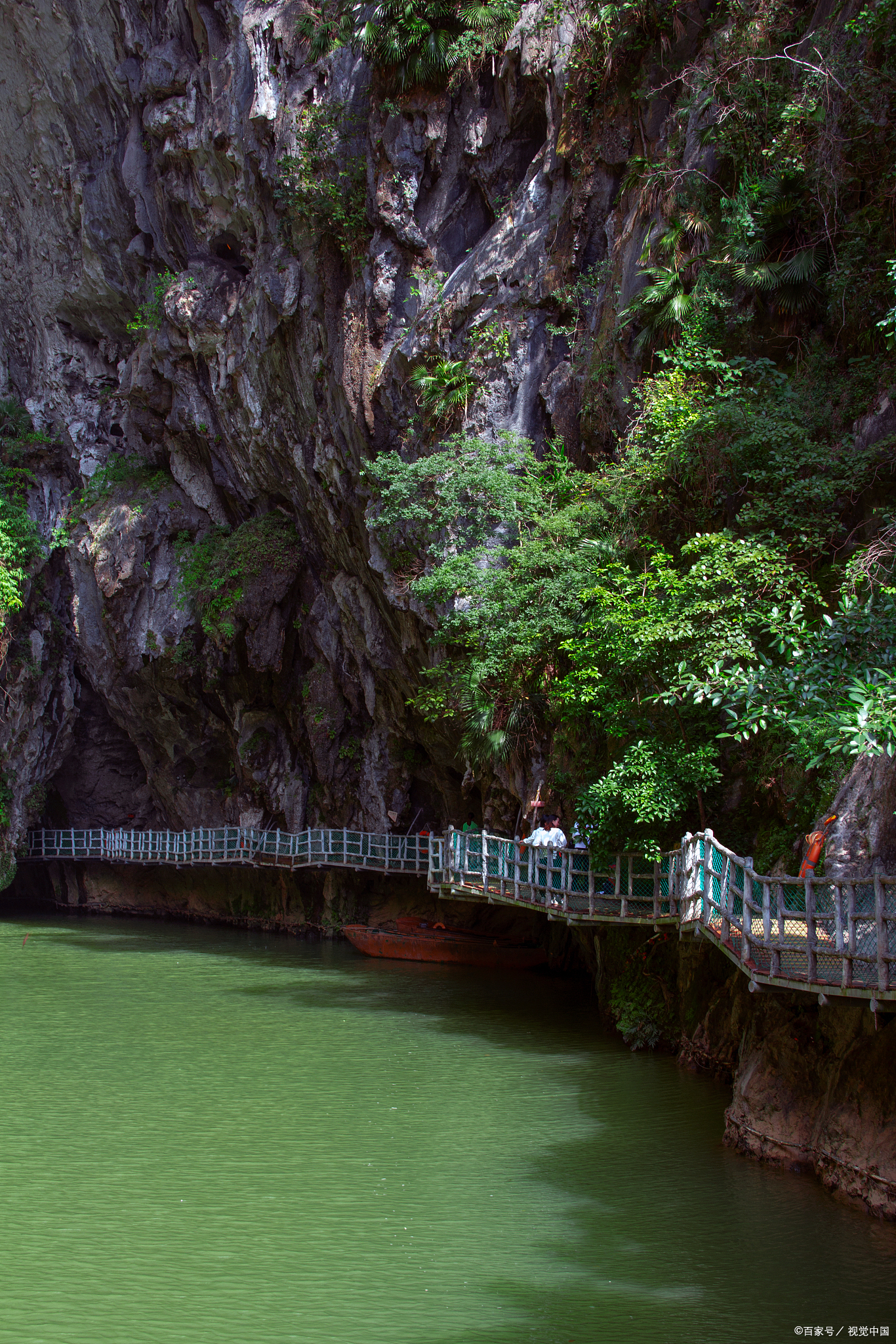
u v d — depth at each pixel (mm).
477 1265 9430
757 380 18188
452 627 22453
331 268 28250
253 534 34562
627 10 22234
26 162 38750
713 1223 10078
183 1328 8312
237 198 31750
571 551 19875
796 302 18297
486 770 23609
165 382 36281
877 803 11547
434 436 24594
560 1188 11203
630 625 15523
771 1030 12000
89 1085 15375
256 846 34031
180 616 36812
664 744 15812
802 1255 9320
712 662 14000
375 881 33406
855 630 11508
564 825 19953
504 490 21234
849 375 17469
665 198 20484
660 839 16234
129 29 34281
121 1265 9469
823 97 17828
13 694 38562
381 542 25406
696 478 17547
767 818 15211
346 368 26875
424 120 26172
